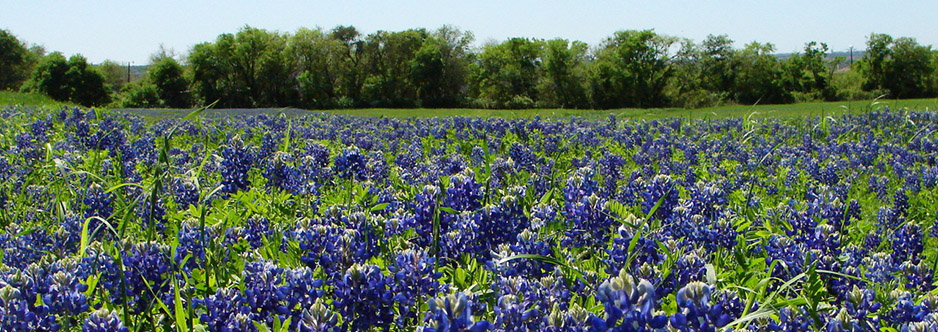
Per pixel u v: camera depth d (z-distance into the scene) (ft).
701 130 64.39
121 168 30.01
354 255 13.89
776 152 43.45
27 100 114.73
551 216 18.84
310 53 390.63
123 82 537.65
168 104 387.96
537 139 50.78
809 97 418.72
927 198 31.50
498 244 16.29
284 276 13.43
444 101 399.85
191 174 27.09
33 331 11.81
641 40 358.64
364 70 407.85
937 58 442.09
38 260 16.81
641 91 361.92
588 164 35.14
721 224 17.58
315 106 389.39
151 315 13.33
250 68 395.14
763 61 395.55
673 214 19.16
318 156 29.55
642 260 15.02
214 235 16.67
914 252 18.63
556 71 359.87
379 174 29.50
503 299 11.63
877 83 452.76
